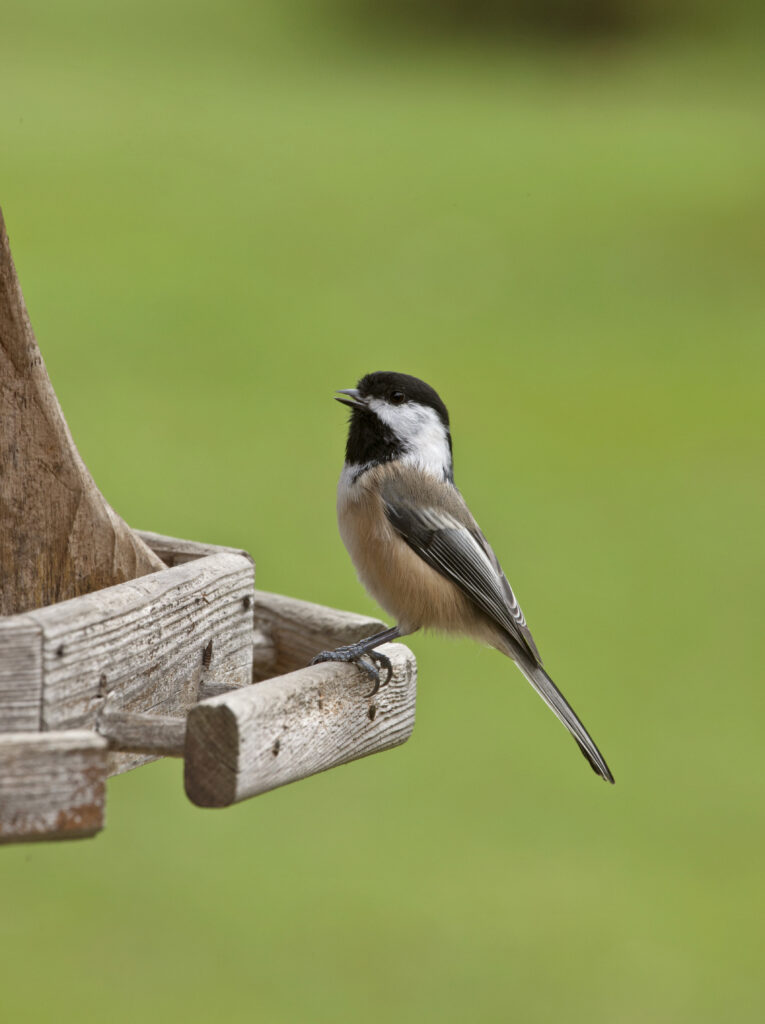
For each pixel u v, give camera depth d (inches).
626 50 1838.1
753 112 1519.4
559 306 857.5
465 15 1879.9
